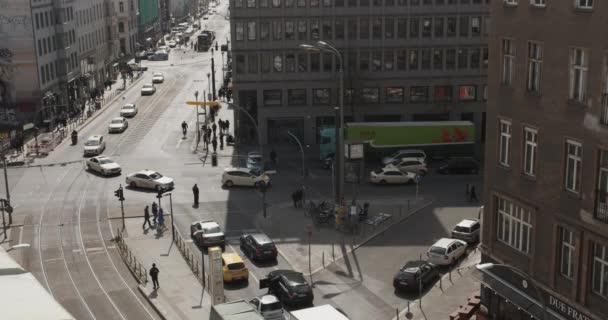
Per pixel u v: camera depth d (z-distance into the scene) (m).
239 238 48.59
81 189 62.47
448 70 78.00
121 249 47.06
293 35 76.94
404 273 38.38
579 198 25.50
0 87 91.38
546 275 27.81
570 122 25.66
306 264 43.44
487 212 31.67
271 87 78.38
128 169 69.06
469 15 76.56
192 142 80.81
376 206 55.62
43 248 47.72
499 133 30.42
